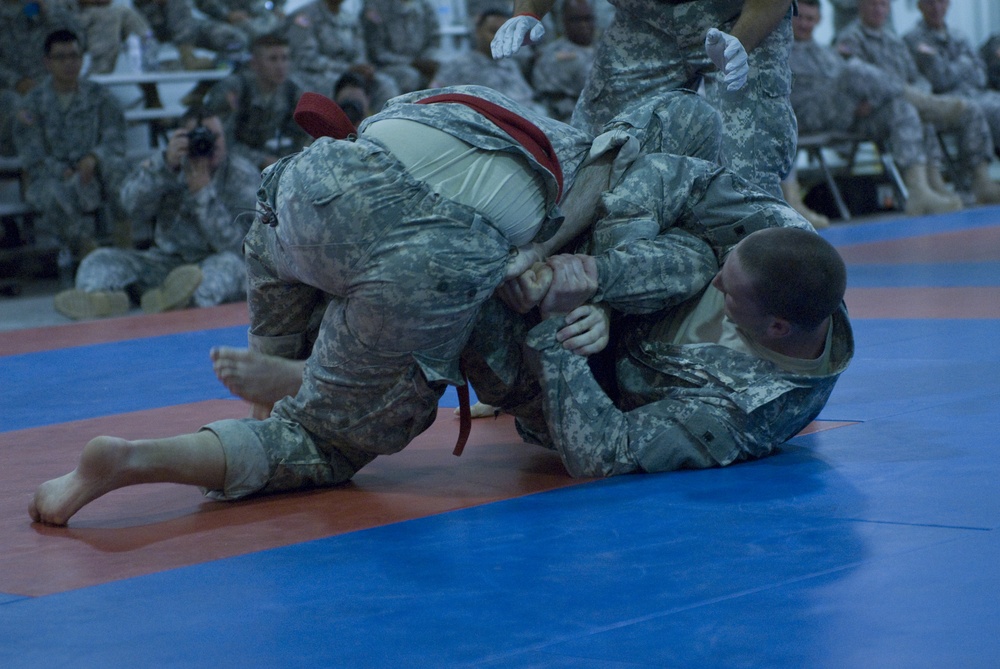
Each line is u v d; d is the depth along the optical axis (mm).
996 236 10203
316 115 3012
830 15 16188
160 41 11898
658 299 3117
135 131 11844
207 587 2318
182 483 2943
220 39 11695
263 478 3012
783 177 4383
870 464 3039
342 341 2842
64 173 10516
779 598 2066
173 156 8852
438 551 2488
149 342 7047
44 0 11383
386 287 2695
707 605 2051
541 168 2828
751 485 2895
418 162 2734
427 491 3080
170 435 4137
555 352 3043
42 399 5117
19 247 11398
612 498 2854
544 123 3072
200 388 5230
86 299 8742
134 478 2865
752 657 1816
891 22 15727
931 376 4250
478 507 2867
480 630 1992
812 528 2488
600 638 1924
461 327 2846
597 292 3047
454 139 2775
